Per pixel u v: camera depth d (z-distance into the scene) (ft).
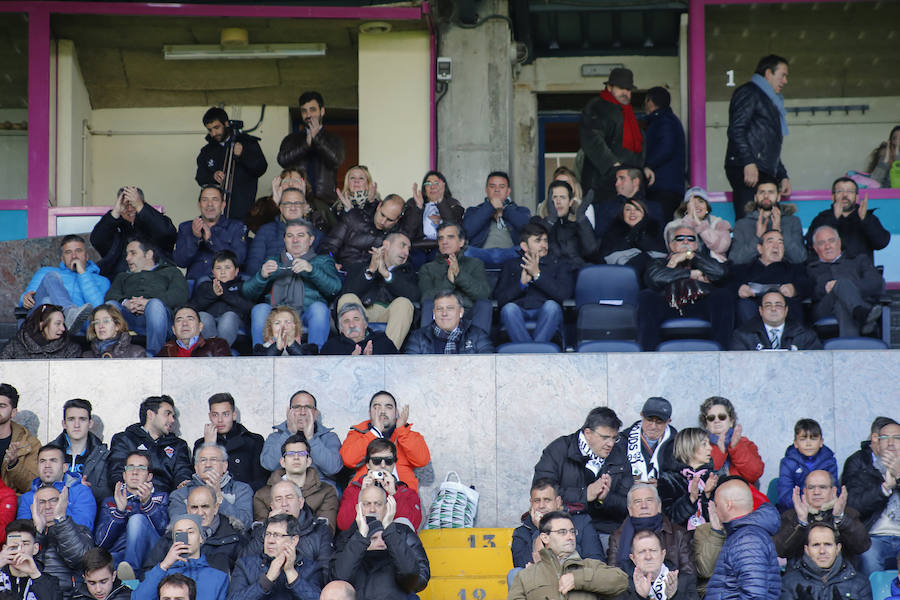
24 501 96.17
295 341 110.11
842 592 84.12
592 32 161.17
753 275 119.75
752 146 137.08
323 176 139.23
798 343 109.81
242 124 144.05
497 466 105.70
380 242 126.62
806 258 123.95
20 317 119.85
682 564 84.94
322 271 116.78
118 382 108.37
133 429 100.22
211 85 160.76
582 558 86.12
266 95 162.30
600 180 137.28
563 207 125.39
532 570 82.89
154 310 114.11
